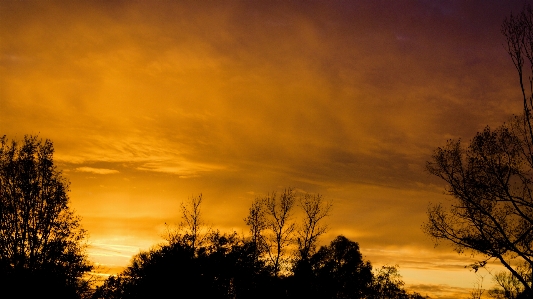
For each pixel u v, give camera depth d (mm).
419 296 56281
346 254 52125
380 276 56125
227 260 45219
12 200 42438
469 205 35438
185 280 44250
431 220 36656
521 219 34188
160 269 44375
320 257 48406
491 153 34938
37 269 41188
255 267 45562
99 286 43750
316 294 46562
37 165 44031
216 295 44531
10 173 43156
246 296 45375
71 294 42219
